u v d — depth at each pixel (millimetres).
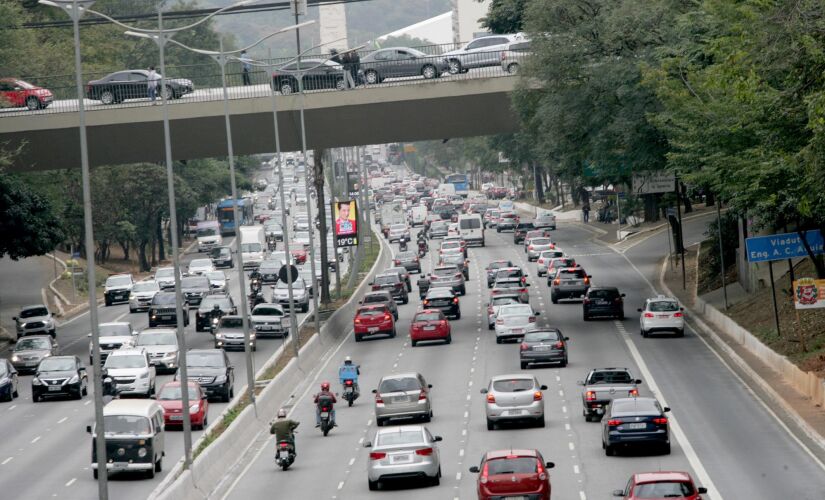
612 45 86500
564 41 87375
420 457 44719
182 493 42906
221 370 68938
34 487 48656
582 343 80688
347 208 125250
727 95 62500
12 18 127812
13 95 94500
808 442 49188
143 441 49062
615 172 97000
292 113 94625
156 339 82438
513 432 54719
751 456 46875
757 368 66625
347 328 102312
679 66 74312
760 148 54719
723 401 59156
